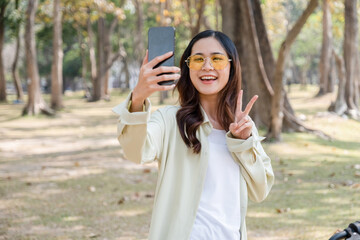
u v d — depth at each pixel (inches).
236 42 430.0
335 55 669.3
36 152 404.5
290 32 377.4
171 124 77.9
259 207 221.8
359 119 642.8
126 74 1830.7
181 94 82.4
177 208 74.2
